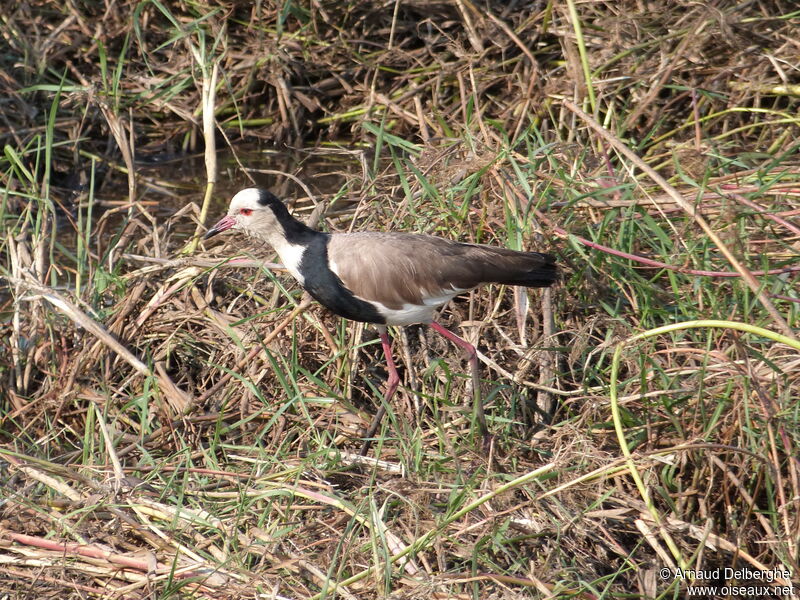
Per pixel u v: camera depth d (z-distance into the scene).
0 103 16.02
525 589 8.16
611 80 14.32
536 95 14.84
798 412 8.95
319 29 17.30
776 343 9.68
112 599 8.20
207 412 10.94
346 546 8.48
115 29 17.16
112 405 10.92
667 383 9.52
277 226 10.37
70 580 8.51
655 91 13.88
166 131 17.19
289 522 8.94
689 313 10.40
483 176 11.57
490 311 11.13
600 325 10.62
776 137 14.09
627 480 9.34
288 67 17.02
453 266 10.05
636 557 8.79
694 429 9.36
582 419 9.62
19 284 11.12
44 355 11.56
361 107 16.88
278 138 17.12
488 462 9.27
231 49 17.14
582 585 8.12
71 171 16.16
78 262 12.31
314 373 11.00
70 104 16.53
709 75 14.93
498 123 14.55
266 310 11.51
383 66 16.95
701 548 8.27
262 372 10.77
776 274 10.05
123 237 12.98
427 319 10.30
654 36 15.05
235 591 8.12
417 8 17.11
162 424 10.62
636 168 12.60
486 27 16.34
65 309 10.79
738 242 9.82
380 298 10.11
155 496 9.29
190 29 15.56
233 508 9.08
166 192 15.77
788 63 14.12
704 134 14.52
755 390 8.88
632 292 10.67
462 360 10.93
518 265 10.10
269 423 9.80
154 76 17.03
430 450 10.05
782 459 9.05
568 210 11.27
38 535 9.13
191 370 11.55
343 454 9.73
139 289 11.63
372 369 11.40
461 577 8.06
